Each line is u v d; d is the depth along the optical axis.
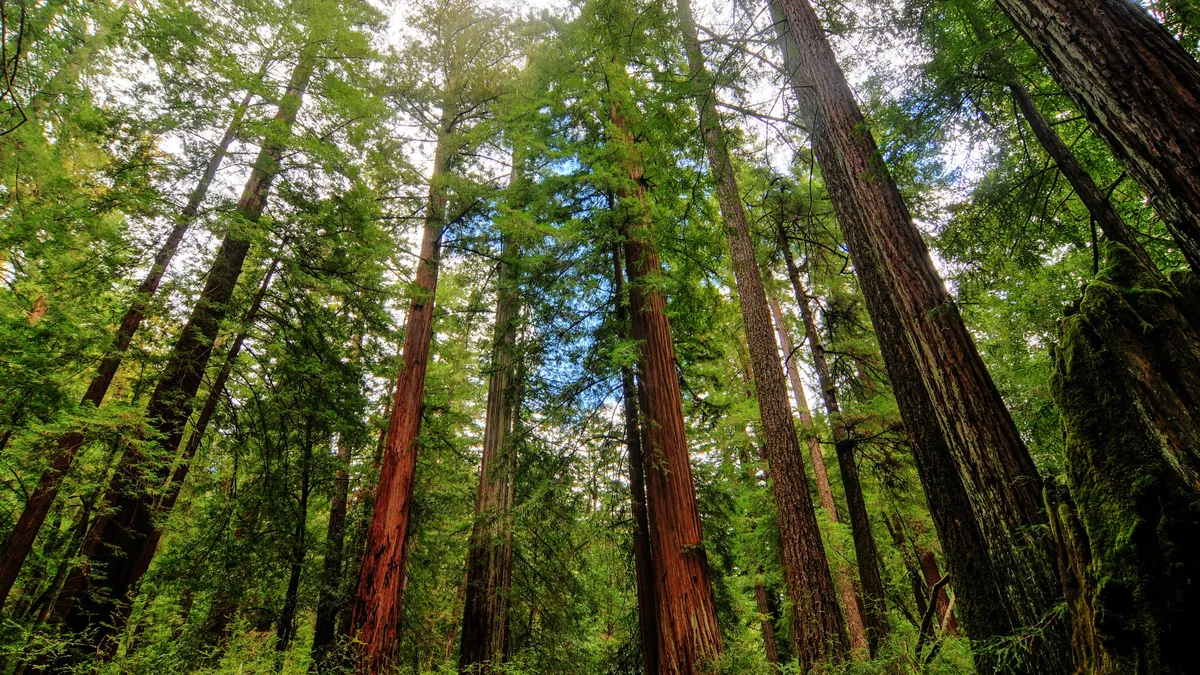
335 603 8.98
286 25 8.04
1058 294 6.98
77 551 6.69
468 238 10.16
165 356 6.80
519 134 8.37
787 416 6.54
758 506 9.92
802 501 6.04
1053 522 2.60
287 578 8.77
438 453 11.54
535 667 8.59
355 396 9.13
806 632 5.41
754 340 7.04
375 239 7.98
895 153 4.59
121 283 6.55
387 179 9.00
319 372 8.07
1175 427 2.02
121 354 6.27
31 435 5.65
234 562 7.65
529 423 7.73
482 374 9.18
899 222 4.14
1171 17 3.91
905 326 3.91
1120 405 2.24
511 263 9.42
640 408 7.53
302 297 8.29
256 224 6.89
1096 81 2.46
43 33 5.85
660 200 8.53
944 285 3.85
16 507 7.08
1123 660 1.96
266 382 8.23
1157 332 2.25
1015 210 4.97
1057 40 2.65
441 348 13.45
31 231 5.86
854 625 8.25
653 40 7.48
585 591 10.21
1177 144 2.14
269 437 8.36
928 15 4.81
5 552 5.66
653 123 6.84
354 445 9.55
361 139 8.12
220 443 8.19
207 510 8.29
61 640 5.42
